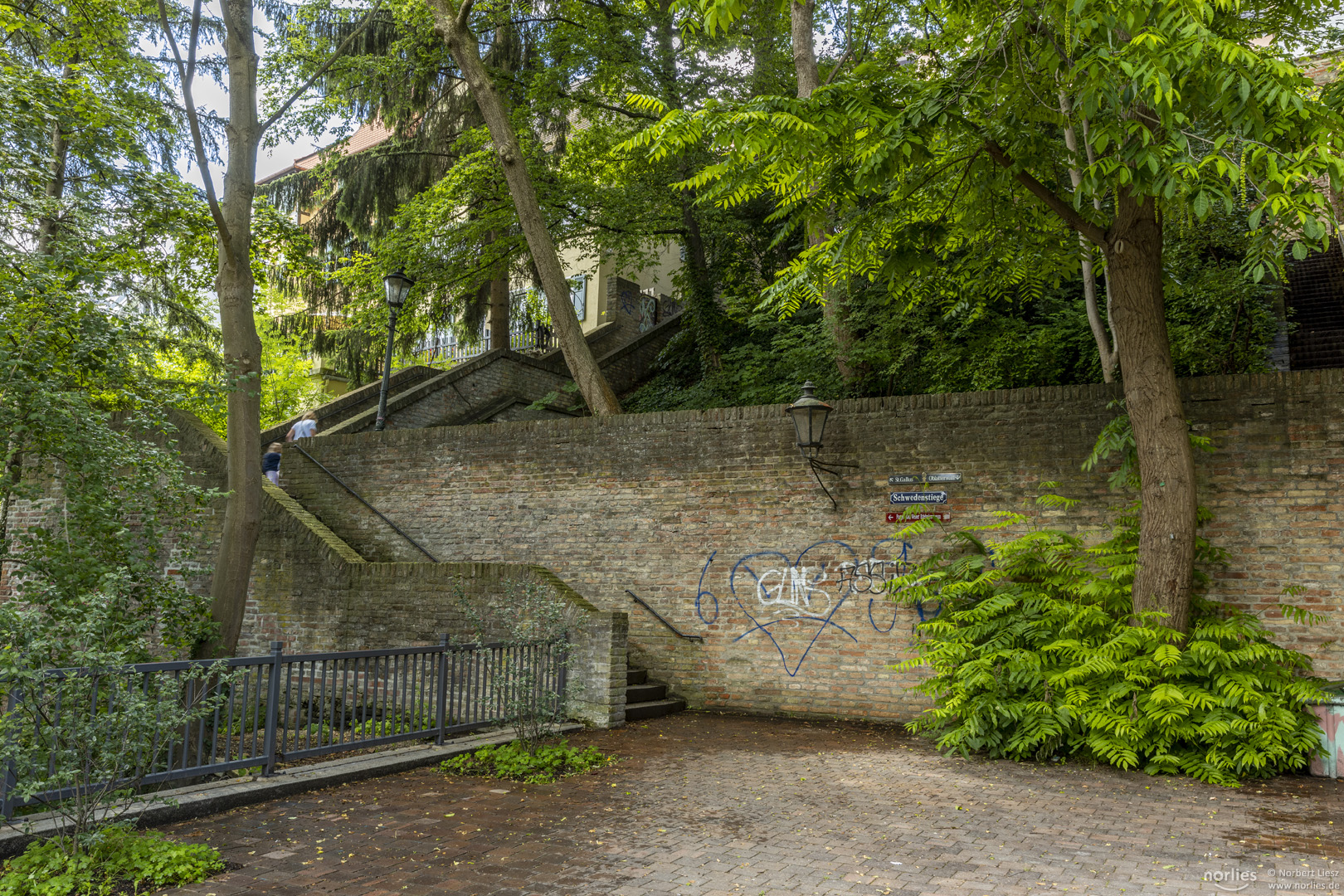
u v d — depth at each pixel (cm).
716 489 1112
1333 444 853
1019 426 981
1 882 448
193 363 1508
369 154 1919
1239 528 875
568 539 1185
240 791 629
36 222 972
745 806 634
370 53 1702
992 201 904
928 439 1017
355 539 1321
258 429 927
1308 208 621
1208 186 656
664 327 2306
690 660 1097
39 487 786
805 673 1039
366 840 546
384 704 793
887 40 1543
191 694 634
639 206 1772
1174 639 764
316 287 2023
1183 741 765
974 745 802
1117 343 844
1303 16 972
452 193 1672
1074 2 626
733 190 893
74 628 567
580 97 1683
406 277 1459
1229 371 1248
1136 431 816
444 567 1096
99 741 506
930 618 988
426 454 1298
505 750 770
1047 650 819
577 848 531
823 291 1073
